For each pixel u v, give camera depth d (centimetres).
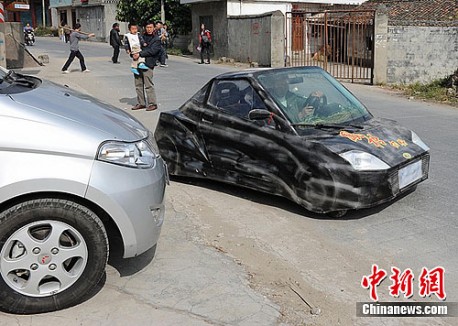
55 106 372
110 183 350
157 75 1852
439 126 1045
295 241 481
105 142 356
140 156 376
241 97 596
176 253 449
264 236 492
